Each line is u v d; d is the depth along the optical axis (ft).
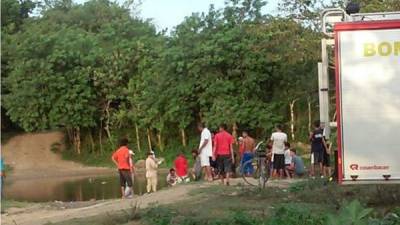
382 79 41.16
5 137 175.94
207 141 69.21
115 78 160.45
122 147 69.26
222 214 39.68
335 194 44.65
